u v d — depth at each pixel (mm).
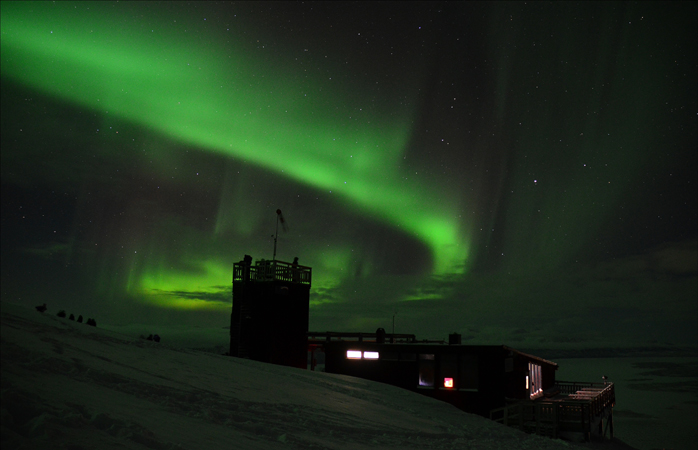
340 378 20281
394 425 12016
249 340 27781
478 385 25328
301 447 7484
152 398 8078
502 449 11758
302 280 30203
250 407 9789
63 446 4691
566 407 21875
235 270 29203
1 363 7070
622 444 23734
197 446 6004
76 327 13547
